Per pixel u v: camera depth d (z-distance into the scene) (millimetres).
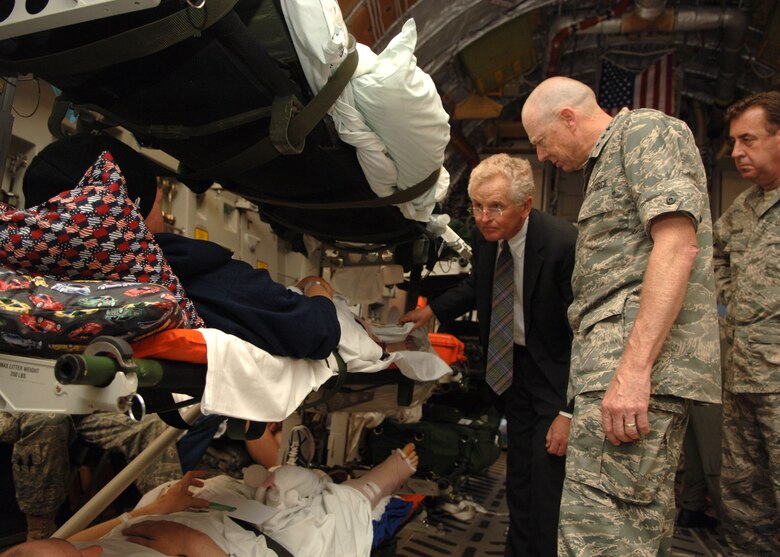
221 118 1518
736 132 2588
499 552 3236
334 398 2795
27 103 2330
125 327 1080
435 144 1758
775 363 2428
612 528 1608
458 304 2936
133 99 1476
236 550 1565
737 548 2654
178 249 1479
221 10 1187
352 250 2955
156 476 2521
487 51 5699
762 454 2574
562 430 2324
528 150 9297
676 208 1541
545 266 2504
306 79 1469
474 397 5582
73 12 1126
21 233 1145
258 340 1486
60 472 2426
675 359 1622
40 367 1093
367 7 3918
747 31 6246
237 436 1516
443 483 3914
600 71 7500
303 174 1879
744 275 2623
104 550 1364
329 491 2066
